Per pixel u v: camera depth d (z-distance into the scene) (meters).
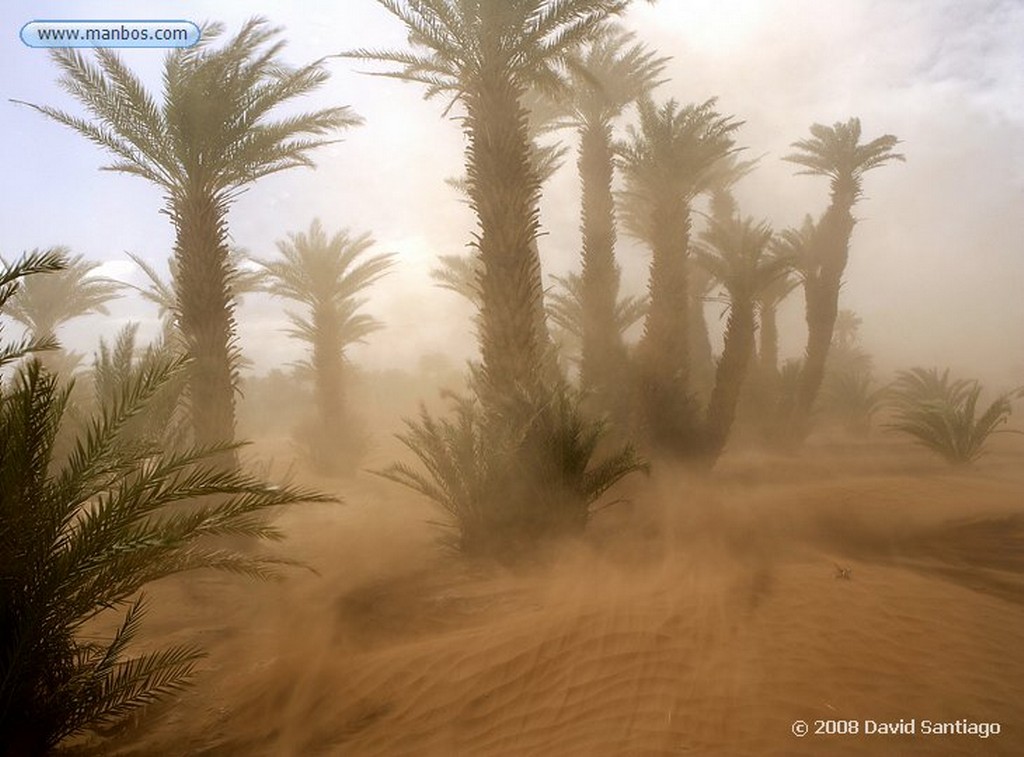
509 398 8.17
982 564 5.83
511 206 9.34
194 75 8.93
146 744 3.54
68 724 3.46
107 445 3.65
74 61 8.89
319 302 17.80
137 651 4.76
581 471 7.65
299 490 3.75
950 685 3.37
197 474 3.65
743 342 13.80
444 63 10.36
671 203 14.22
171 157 9.13
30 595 3.30
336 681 4.13
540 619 4.68
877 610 4.41
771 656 3.81
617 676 3.74
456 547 7.73
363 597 5.98
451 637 4.66
